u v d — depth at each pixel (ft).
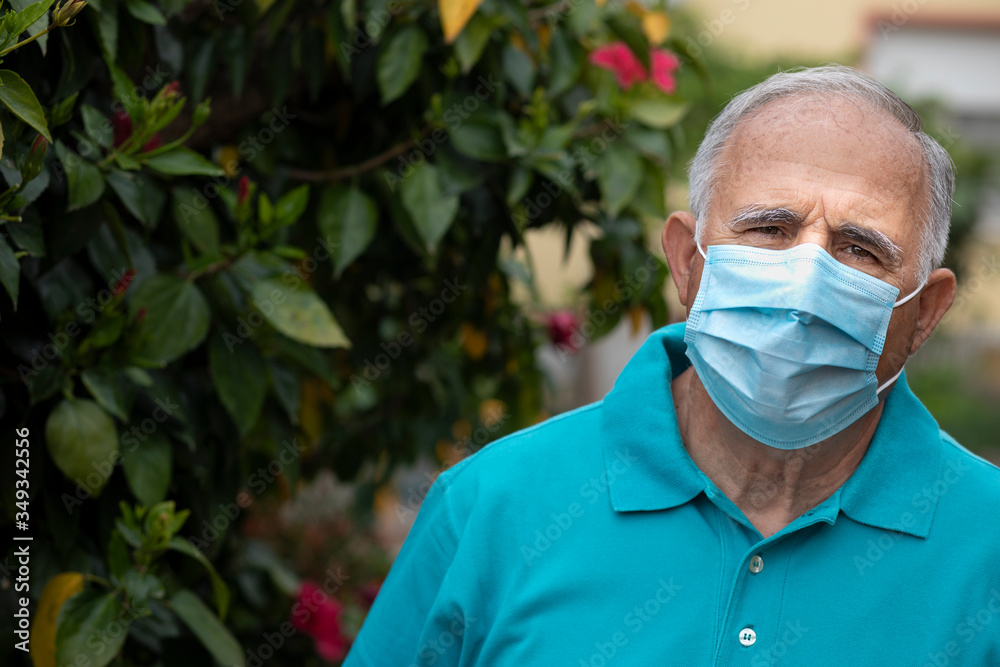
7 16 3.90
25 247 4.46
